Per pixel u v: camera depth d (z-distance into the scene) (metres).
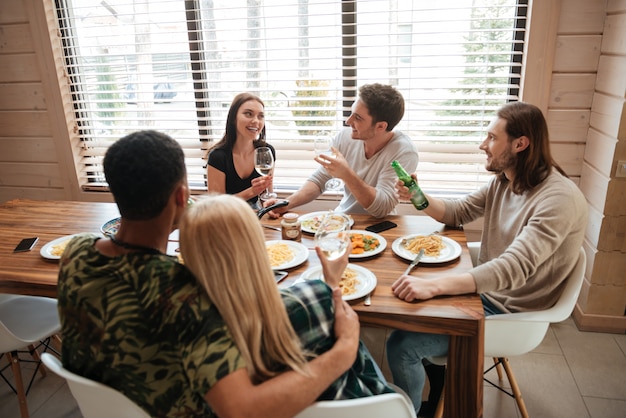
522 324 1.56
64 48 3.19
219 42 3.00
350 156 2.45
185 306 0.90
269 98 3.06
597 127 2.44
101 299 0.93
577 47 2.48
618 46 2.22
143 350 0.92
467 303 1.44
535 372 2.21
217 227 0.89
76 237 1.04
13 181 3.49
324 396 1.07
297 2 2.84
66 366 1.05
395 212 2.53
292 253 1.76
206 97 3.15
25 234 2.04
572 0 2.42
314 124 3.07
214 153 2.50
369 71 2.91
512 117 1.66
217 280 0.89
